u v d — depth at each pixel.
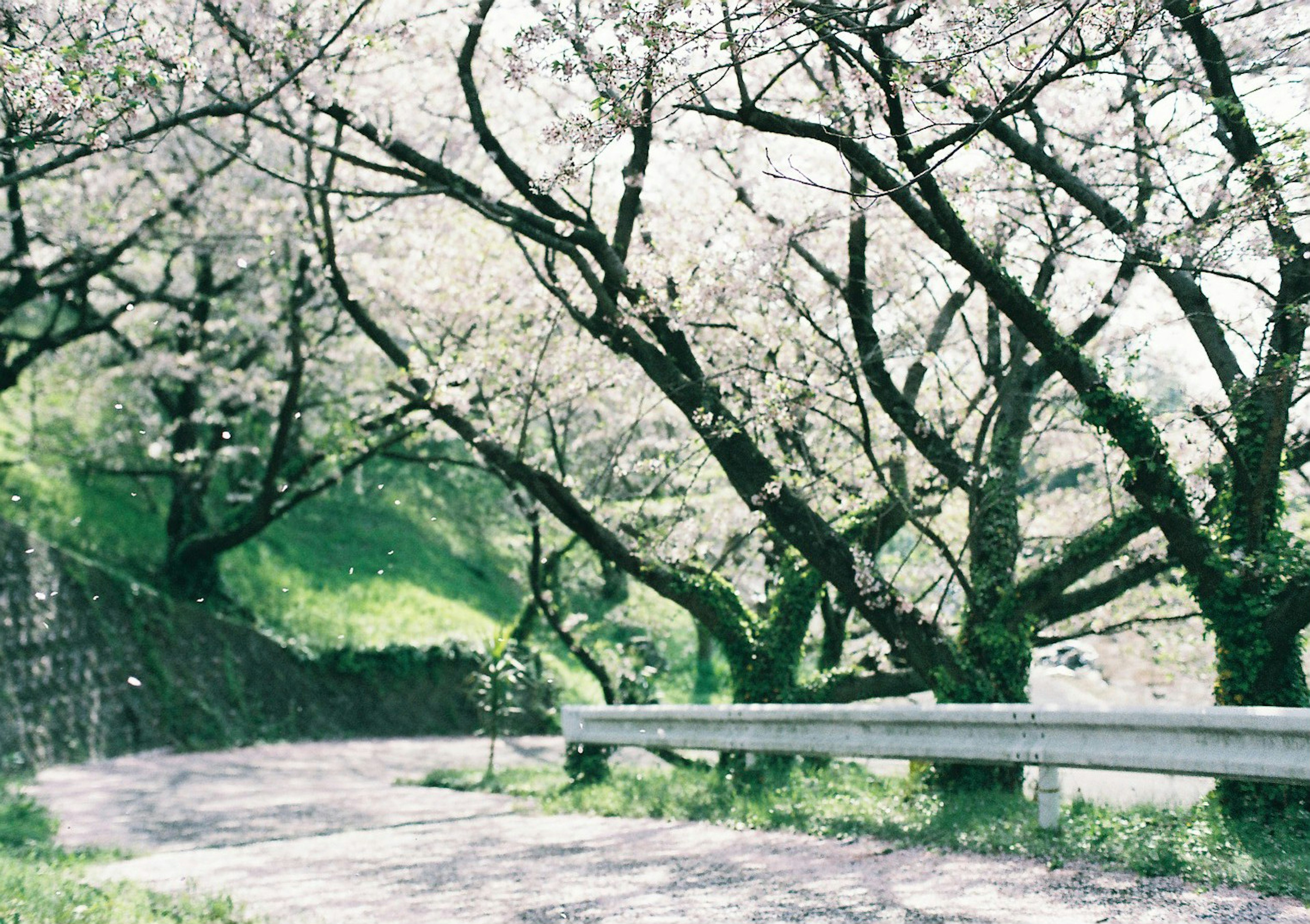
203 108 8.77
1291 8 9.98
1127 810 8.67
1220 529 10.17
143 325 27.92
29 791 16.88
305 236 20.42
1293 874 6.02
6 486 28.33
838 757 10.66
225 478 35.25
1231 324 10.52
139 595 24.53
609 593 30.20
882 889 6.71
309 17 12.18
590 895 7.14
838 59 10.39
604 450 20.47
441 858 9.20
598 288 12.88
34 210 22.00
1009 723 8.31
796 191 14.48
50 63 7.27
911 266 15.10
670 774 14.12
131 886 7.82
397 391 17.36
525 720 30.81
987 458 13.24
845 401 12.75
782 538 14.11
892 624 12.86
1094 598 13.21
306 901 7.49
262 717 26.66
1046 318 10.34
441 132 17.48
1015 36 7.23
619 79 6.83
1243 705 9.70
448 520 40.00
